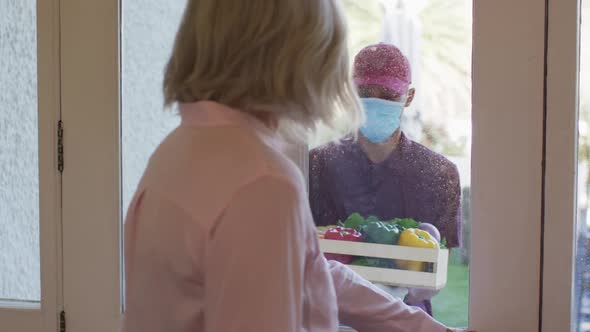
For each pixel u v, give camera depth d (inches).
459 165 54.8
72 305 63.0
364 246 56.9
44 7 61.2
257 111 30.1
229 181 27.6
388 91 55.6
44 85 61.7
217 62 29.3
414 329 41.2
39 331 63.9
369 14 55.7
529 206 52.8
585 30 51.4
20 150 64.9
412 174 55.9
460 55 54.1
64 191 62.2
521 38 52.0
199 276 28.1
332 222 57.6
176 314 28.9
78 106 61.3
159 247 29.0
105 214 61.6
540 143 52.2
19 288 65.9
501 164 53.1
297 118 30.6
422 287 56.0
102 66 60.7
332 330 32.1
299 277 27.6
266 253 26.6
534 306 53.4
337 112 32.3
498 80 52.6
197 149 29.1
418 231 56.0
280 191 27.3
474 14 52.8
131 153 61.6
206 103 29.7
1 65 64.6
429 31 54.7
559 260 52.5
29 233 65.4
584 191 52.4
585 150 52.1
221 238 26.9
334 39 30.6
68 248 62.6
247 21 28.9
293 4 29.1
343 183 57.1
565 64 51.2
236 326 26.2
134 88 61.1
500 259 53.7
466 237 55.1
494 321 54.2
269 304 26.3
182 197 28.4
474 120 53.3
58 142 61.8
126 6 60.7
